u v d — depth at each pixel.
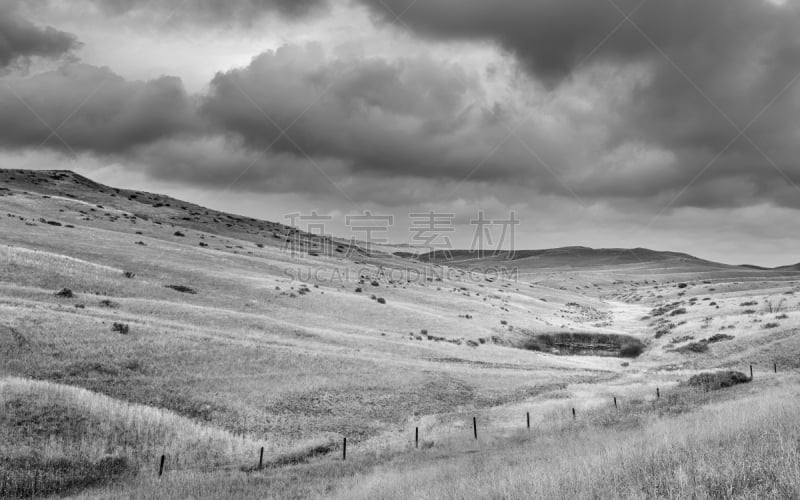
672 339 79.69
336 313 85.81
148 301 66.12
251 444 31.39
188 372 42.78
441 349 70.00
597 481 9.42
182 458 28.23
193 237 137.00
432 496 12.46
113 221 133.12
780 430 10.87
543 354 78.75
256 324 65.69
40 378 37.03
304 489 19.62
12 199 130.88
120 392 37.19
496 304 121.31
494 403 45.03
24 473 23.48
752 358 55.78
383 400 42.72
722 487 7.69
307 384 43.56
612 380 52.09
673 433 14.67
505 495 9.95
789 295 94.88
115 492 21.48
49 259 73.94
